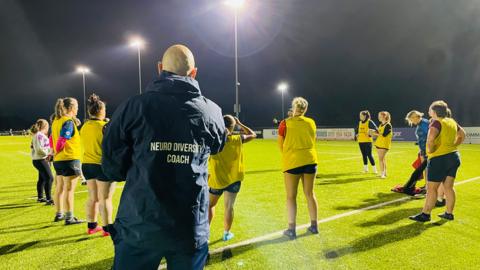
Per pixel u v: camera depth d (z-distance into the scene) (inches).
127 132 72.6
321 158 572.4
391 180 355.6
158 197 69.5
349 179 363.3
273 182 358.9
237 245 174.6
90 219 196.4
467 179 348.8
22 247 177.8
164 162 70.9
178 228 70.4
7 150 826.8
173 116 72.5
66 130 203.8
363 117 402.3
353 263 151.8
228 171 172.6
